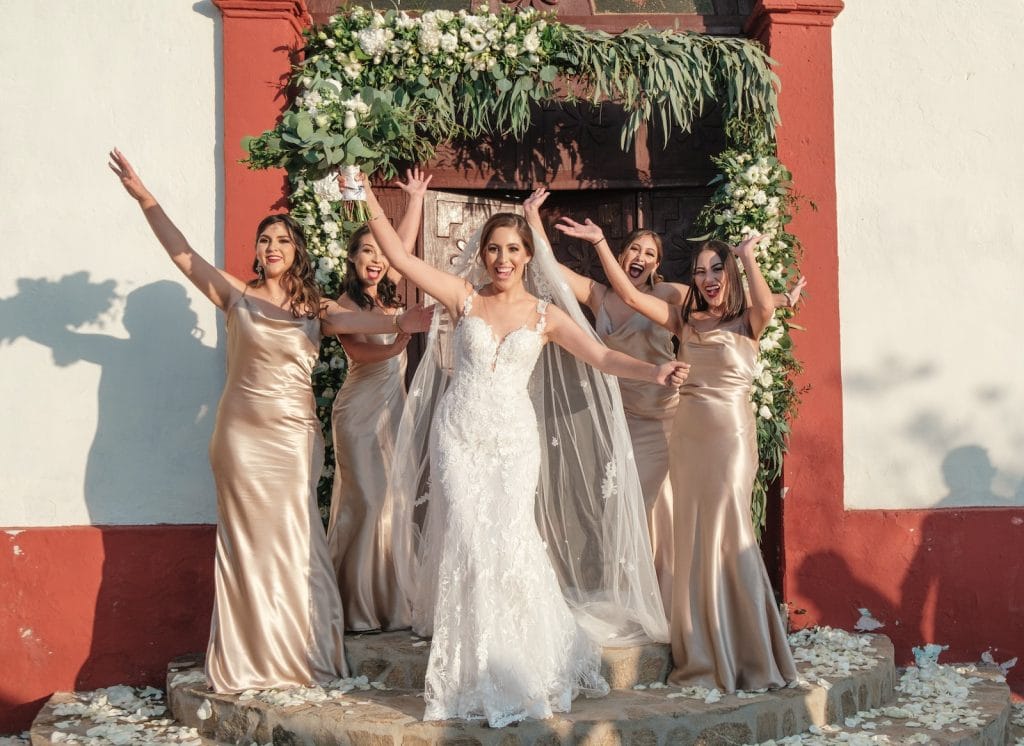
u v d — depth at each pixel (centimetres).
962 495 543
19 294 521
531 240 420
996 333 547
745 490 429
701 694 407
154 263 526
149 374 525
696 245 589
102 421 521
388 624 476
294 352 452
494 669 379
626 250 498
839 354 541
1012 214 550
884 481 542
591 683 407
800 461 535
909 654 529
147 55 532
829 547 532
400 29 516
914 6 555
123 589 511
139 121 530
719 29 575
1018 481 544
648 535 458
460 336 416
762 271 521
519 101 523
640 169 586
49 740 421
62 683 505
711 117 586
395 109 440
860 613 531
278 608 438
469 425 405
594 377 448
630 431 491
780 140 545
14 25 527
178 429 524
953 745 402
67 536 510
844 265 547
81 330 522
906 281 547
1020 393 546
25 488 517
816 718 414
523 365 413
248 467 443
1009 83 553
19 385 519
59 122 526
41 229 523
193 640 513
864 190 550
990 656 530
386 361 492
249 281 475
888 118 552
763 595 421
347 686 426
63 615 508
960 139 552
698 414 435
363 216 413
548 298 445
